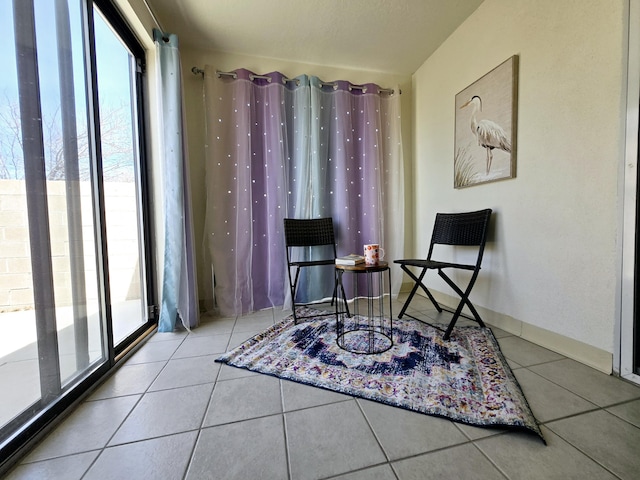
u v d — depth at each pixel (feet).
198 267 7.59
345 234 8.16
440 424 3.09
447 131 7.46
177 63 6.07
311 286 8.13
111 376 4.23
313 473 2.50
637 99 3.67
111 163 5.10
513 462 2.58
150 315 6.28
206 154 7.20
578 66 4.33
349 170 8.30
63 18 3.44
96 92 4.22
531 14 5.05
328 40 7.22
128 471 2.56
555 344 4.81
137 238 6.05
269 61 7.95
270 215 7.70
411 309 7.39
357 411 3.33
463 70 6.78
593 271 4.24
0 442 2.68
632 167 3.75
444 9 6.25
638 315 3.78
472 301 6.67
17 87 2.81
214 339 5.66
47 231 3.13
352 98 8.45
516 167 5.44
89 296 3.99
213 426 3.13
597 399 3.47
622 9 3.78
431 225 8.29
